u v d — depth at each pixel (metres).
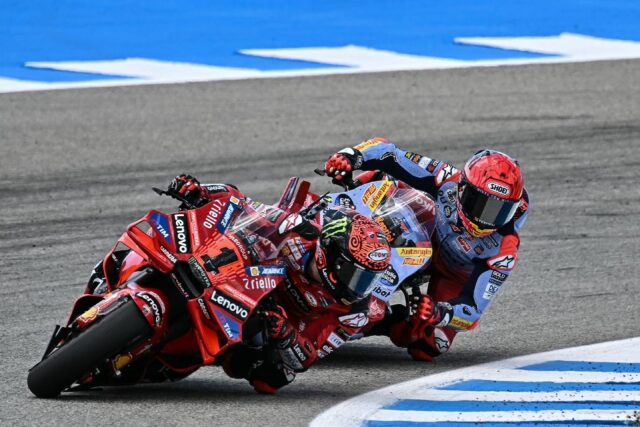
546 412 19.36
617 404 19.91
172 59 56.16
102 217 34.75
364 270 19.16
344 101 50.53
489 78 55.25
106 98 49.59
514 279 30.22
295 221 20.08
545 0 71.38
